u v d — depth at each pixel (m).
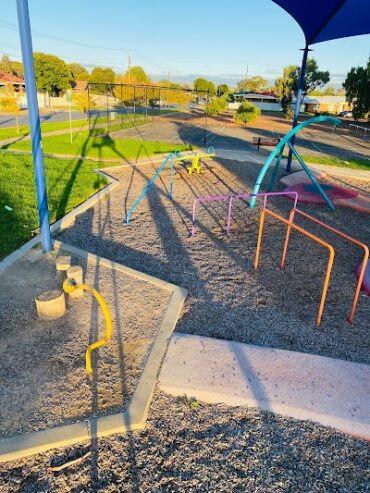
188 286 4.81
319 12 8.25
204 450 2.64
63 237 6.15
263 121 36.22
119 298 4.37
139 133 21.61
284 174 11.73
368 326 4.12
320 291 4.82
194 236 6.51
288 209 8.23
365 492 2.41
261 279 5.08
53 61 48.16
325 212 8.13
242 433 2.79
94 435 2.69
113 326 3.87
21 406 2.89
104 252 5.72
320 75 41.47
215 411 2.97
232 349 3.58
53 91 50.66
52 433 2.67
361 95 38.41
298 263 5.61
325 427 2.86
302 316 4.26
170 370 3.29
